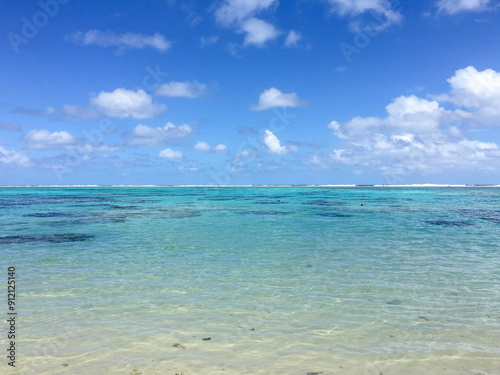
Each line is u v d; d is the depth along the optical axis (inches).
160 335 255.9
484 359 224.5
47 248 578.2
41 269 440.8
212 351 232.7
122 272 426.9
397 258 501.7
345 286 370.9
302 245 603.2
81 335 255.4
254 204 1713.8
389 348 238.1
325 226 862.5
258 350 234.2
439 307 311.7
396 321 281.7
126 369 210.5
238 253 538.9
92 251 555.8
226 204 1717.5
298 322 279.6
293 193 3299.7
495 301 326.6
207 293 349.1
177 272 427.2
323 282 385.1
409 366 215.9
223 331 262.8
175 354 228.7
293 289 361.4
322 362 219.8
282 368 212.5
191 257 511.2
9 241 645.3
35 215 1127.6
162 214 1178.6
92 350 233.3
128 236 705.0
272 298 335.0
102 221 966.4
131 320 282.4
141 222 943.0
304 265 461.1
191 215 1148.5
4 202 1812.3
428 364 218.2
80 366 213.6
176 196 2645.2
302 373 207.3
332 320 283.4
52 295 342.3
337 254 530.0
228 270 436.5
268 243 623.5
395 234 729.0
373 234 728.3
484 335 258.1
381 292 351.6
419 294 345.7
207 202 1887.3
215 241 646.5
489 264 464.8
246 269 441.1
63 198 2271.2
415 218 1050.7
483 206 1567.4
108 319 284.2
